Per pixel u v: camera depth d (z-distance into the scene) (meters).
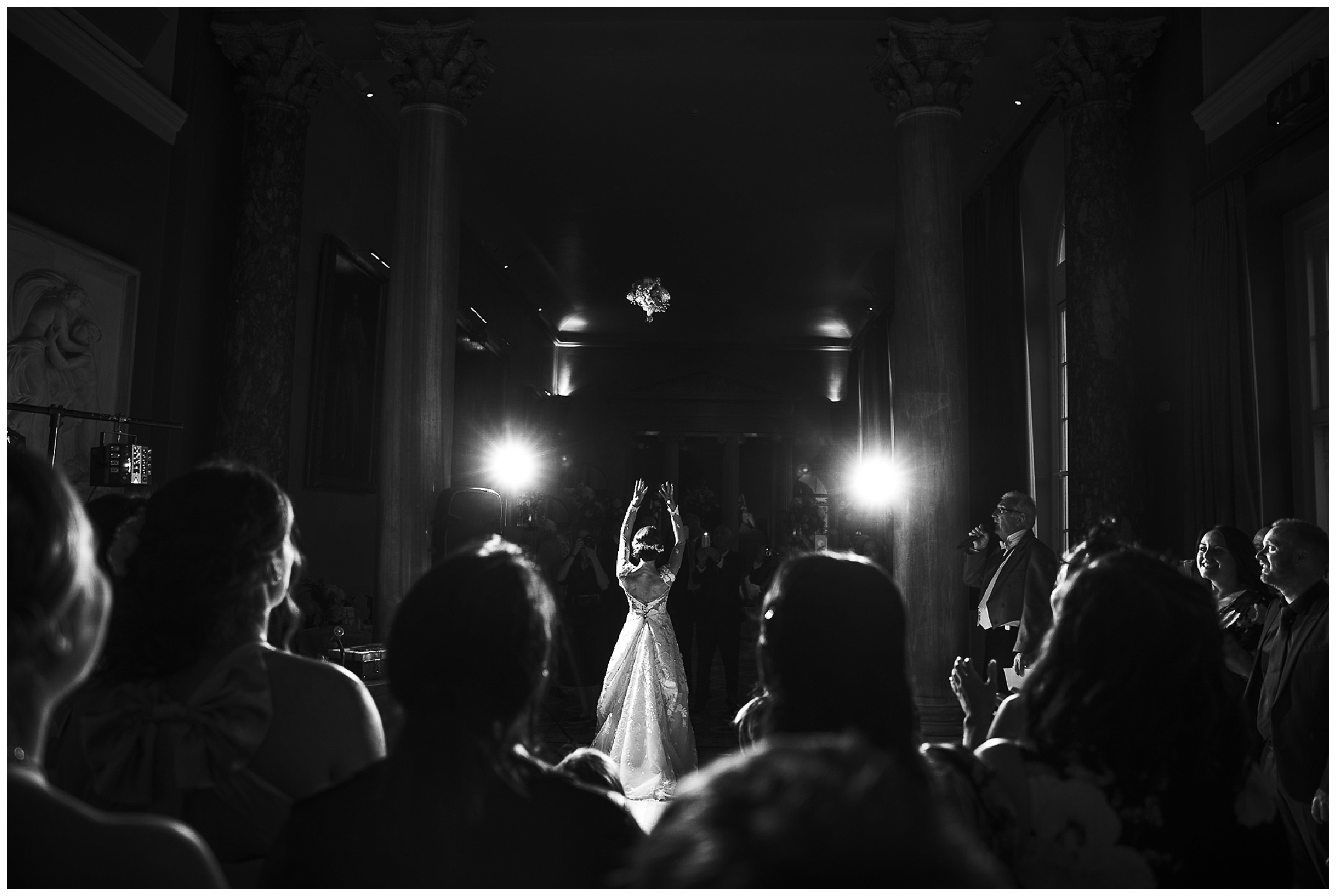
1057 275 10.26
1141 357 7.26
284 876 1.26
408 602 1.37
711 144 12.09
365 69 9.75
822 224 15.08
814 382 23.81
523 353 19.67
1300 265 6.22
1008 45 7.54
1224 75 6.56
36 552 0.88
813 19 7.45
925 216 7.22
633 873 0.55
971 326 11.37
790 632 1.51
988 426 10.73
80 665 0.92
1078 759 1.49
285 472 7.65
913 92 7.35
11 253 5.79
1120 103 7.19
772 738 1.51
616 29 7.59
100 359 6.53
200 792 1.55
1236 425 6.02
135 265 6.89
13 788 0.81
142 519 1.89
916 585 7.04
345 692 1.66
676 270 17.67
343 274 9.98
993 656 6.00
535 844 1.26
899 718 1.48
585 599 8.60
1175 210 6.90
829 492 23.12
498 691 1.32
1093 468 6.93
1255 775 1.58
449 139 7.56
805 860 0.46
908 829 0.49
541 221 15.04
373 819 1.25
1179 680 1.49
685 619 8.57
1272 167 5.91
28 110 5.97
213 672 1.60
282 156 7.69
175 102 7.24
